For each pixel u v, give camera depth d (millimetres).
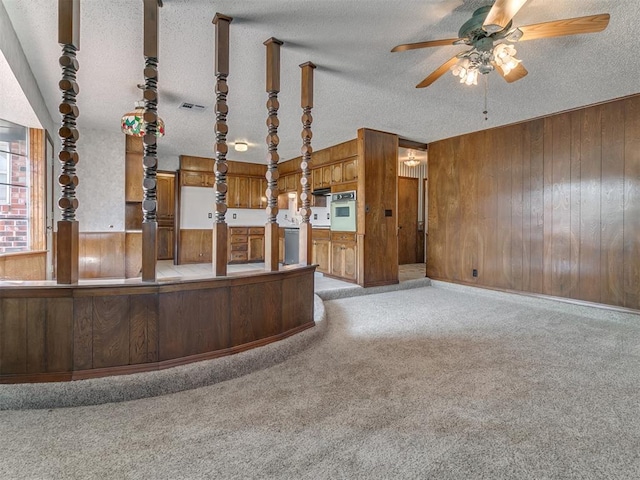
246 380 2270
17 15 2342
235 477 1377
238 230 7707
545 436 1678
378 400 2016
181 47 2748
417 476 1396
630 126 3684
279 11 2275
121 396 1974
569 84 3396
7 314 1949
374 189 5184
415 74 3207
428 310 4160
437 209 5781
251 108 4191
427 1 2156
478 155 5148
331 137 5492
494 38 2178
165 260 8062
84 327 2027
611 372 2418
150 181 2166
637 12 2225
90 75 3299
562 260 4223
